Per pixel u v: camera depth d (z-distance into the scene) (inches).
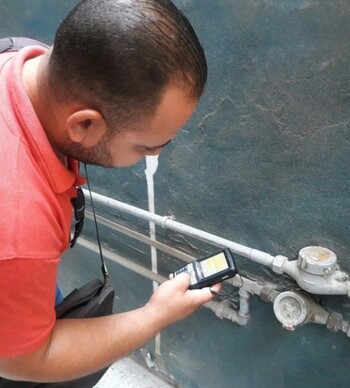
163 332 53.1
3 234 19.3
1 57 25.9
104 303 31.3
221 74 32.3
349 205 30.1
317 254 31.9
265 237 36.0
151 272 48.1
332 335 36.7
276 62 29.2
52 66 20.6
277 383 44.3
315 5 26.3
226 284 41.4
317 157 30.1
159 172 40.7
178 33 19.7
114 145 22.4
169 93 19.9
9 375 24.2
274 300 36.4
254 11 28.8
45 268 21.1
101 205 49.0
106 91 19.6
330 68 27.2
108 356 26.4
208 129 35.0
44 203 21.0
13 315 20.9
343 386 38.6
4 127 21.1
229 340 45.8
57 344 24.7
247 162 34.0
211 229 39.6
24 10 43.9
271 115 31.0
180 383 56.7
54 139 23.1
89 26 19.3
